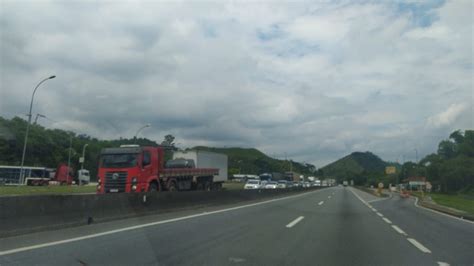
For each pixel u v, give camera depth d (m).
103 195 16.22
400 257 10.13
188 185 35.34
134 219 17.09
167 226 14.90
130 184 27.14
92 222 15.18
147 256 9.29
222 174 49.06
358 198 47.06
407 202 42.62
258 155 190.00
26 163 93.75
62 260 8.65
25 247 9.99
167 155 37.59
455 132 119.88
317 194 57.47
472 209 31.41
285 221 17.91
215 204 27.97
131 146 28.25
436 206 33.84
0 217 11.50
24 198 12.38
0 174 67.25
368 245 11.92
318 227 16.08
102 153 27.97
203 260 9.07
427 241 13.00
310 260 9.48
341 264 9.15
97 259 8.86
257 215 20.61
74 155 104.75
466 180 92.94
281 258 9.59
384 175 166.50
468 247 11.91
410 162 146.25
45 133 101.06
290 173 102.81
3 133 90.88
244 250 10.42
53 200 13.52
